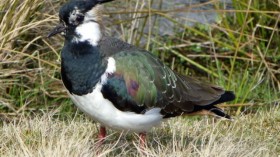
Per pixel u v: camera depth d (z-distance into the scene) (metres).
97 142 10.39
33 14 12.99
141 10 14.79
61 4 14.07
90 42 9.79
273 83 14.43
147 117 10.08
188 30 16.28
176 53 15.20
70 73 9.76
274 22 15.53
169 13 16.03
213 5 16.34
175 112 10.34
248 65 15.31
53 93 13.83
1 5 12.71
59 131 11.05
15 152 10.16
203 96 10.44
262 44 15.49
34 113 12.69
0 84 13.09
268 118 12.42
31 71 13.65
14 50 12.78
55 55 14.16
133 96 9.86
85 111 9.99
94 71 9.68
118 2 15.35
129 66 9.89
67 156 9.68
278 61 15.27
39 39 14.00
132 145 10.86
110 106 9.78
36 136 10.73
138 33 15.81
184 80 10.48
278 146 11.34
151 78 10.05
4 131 10.98
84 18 9.80
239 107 13.71
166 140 11.08
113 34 15.39
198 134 11.43
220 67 15.52
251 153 10.41
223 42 15.85
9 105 12.86
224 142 10.60
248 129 11.92
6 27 12.59
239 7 15.35
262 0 15.65
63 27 9.88
